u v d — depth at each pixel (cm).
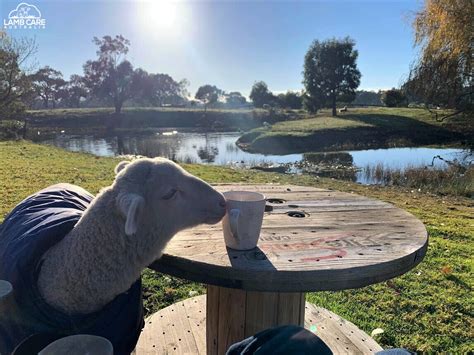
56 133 4216
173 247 195
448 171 1357
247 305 227
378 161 1920
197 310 331
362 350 279
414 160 1920
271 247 196
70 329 178
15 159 1275
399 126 3341
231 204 187
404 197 935
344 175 1504
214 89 8688
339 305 373
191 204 181
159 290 395
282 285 168
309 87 5428
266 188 328
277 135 3014
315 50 5366
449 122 2555
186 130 4938
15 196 719
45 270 183
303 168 1694
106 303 184
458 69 1678
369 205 280
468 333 331
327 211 263
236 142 3294
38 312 178
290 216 251
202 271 177
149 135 4188
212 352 250
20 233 196
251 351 135
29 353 166
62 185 266
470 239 585
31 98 3186
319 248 196
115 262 177
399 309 369
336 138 3000
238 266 172
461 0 1619
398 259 185
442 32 1647
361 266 174
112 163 1302
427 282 423
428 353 306
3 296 158
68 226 193
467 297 392
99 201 182
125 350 191
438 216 729
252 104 8281
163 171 180
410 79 1812
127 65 6009
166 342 286
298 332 138
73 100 8119
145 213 176
